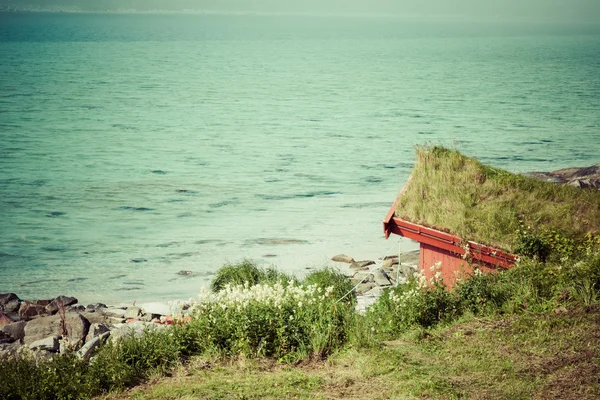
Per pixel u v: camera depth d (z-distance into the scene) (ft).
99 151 203.10
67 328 45.96
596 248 41.24
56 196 134.21
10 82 468.34
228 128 263.70
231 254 88.79
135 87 452.35
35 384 27.84
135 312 55.83
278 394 25.00
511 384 23.98
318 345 30.04
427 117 297.33
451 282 45.42
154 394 25.80
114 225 108.78
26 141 224.74
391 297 37.37
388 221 47.21
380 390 24.79
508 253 42.86
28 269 82.84
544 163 174.60
